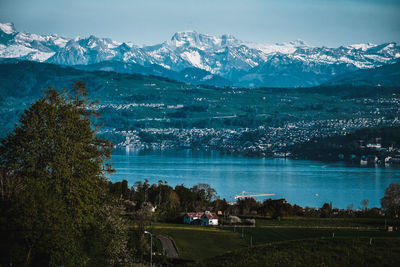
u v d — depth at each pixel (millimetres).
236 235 132625
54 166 57875
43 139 59656
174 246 109062
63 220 56531
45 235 55625
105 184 65312
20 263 56031
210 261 70875
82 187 58812
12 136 60125
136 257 91062
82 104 65750
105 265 63594
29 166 58781
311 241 75062
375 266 64938
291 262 66438
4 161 59531
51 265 56281
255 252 71625
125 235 67812
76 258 57469
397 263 65625
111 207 66812
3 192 58344
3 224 55562
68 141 59500
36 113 60969
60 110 61531
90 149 62688
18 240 56438
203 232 133250
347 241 74000
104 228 64125
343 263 65938
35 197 55750
